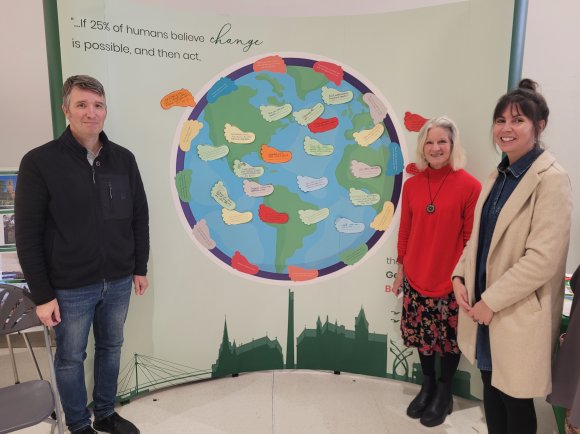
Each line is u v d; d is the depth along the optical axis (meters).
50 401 1.43
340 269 2.27
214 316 2.26
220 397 2.20
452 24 1.98
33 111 2.56
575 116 2.25
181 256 2.16
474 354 1.46
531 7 2.22
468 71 1.99
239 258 2.24
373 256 2.23
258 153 2.18
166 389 2.27
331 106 2.16
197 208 2.15
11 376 2.37
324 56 2.13
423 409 2.02
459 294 1.47
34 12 2.46
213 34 2.06
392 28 2.06
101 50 1.88
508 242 1.29
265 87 2.14
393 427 1.94
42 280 1.54
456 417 2.02
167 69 2.02
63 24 1.80
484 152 2.01
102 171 1.66
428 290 1.86
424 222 1.87
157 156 2.06
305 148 2.19
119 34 1.92
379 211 2.20
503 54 1.91
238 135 2.15
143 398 2.18
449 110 2.05
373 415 2.04
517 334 1.26
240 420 1.99
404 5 2.27
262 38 2.10
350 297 2.29
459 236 1.83
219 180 2.16
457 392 2.20
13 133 2.56
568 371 1.31
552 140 2.30
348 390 2.27
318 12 2.28
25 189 1.50
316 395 2.22
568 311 1.66
